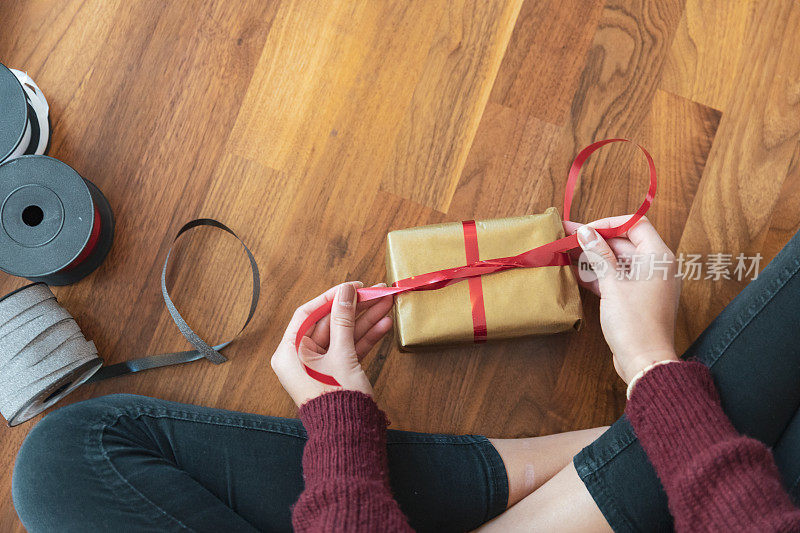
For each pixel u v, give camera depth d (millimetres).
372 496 649
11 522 1012
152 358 1028
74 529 802
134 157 1067
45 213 966
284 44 1079
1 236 964
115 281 1054
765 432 792
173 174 1066
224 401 1033
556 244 896
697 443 663
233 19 1081
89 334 1047
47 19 1078
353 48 1076
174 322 1048
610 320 855
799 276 810
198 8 1081
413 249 917
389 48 1075
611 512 773
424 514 863
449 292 906
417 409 1027
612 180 1060
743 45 1066
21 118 970
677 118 1062
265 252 1059
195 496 824
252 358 1038
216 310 1052
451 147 1064
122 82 1076
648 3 1072
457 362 1032
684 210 1055
